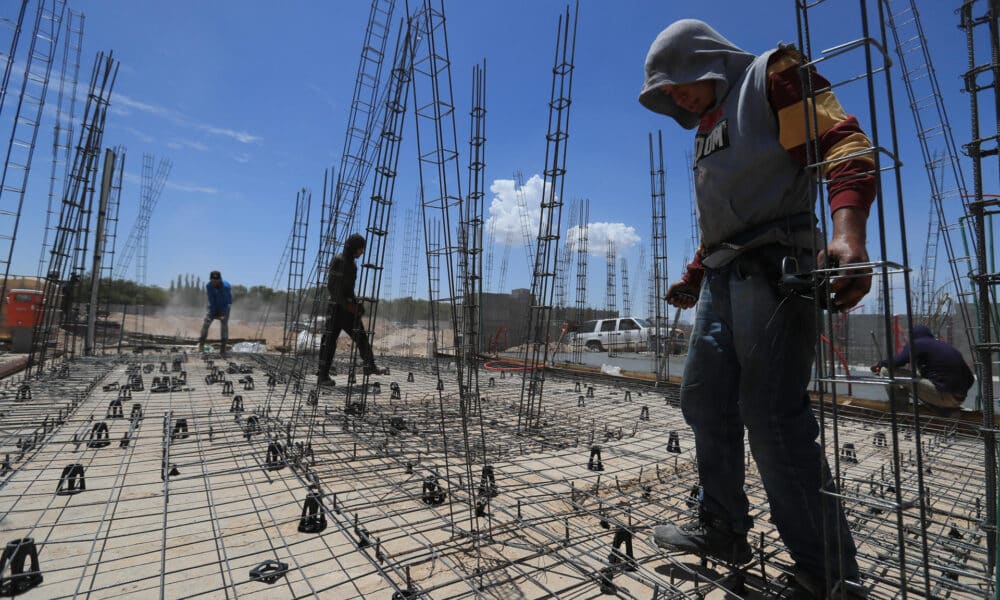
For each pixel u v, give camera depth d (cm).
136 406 425
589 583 180
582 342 1725
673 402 623
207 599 163
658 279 829
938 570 188
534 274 493
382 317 1673
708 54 181
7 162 492
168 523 221
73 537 205
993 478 174
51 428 367
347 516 229
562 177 468
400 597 161
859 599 156
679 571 190
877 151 110
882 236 110
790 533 169
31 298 866
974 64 141
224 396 534
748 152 168
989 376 156
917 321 703
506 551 203
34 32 507
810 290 141
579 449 377
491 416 498
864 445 418
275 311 2312
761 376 166
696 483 296
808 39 126
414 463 314
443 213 241
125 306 1038
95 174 757
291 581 176
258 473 289
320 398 556
